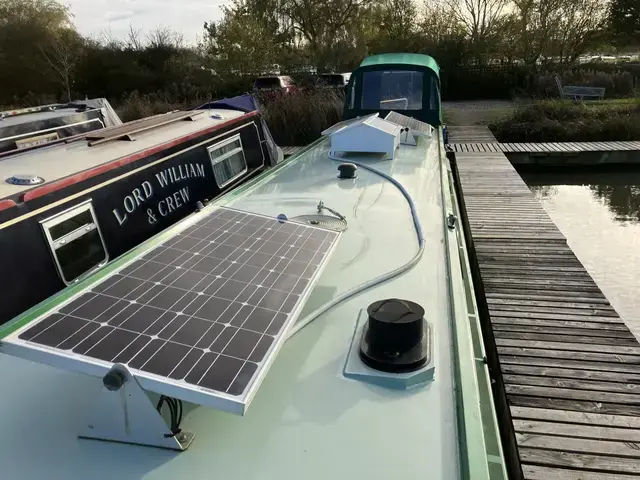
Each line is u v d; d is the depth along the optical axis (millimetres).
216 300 1802
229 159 5809
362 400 1853
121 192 3912
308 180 4676
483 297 5129
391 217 3730
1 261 2877
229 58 20609
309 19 26000
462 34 24812
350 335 2250
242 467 1563
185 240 2312
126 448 1612
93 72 23609
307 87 15953
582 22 23156
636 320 5824
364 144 5418
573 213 9711
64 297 1870
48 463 1559
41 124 5328
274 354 1542
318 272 2162
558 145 12383
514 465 3236
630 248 7934
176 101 19969
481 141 13430
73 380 1908
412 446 1659
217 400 1327
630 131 13773
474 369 2098
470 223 7000
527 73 22578
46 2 24797
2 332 1621
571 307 4742
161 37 24359
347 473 1552
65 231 3330
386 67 7219
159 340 1533
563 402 3539
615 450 3135
